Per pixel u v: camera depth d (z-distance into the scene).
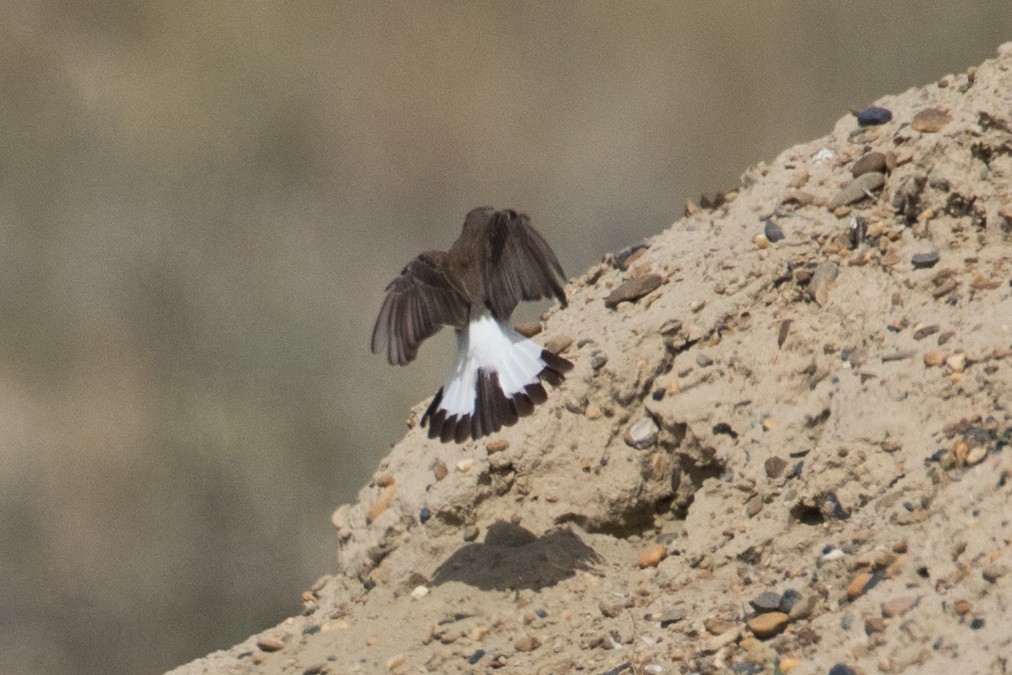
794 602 7.01
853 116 9.31
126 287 23.06
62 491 19.95
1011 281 7.76
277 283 23.44
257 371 20.47
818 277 8.38
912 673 6.20
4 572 18.75
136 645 18.38
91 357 21.88
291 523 18.91
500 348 7.54
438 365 20.61
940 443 7.19
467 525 8.53
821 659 6.50
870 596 6.68
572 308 9.23
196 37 27.53
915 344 7.68
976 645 6.14
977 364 7.37
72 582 18.91
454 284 7.58
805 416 7.82
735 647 7.02
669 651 7.22
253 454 19.30
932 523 6.78
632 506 8.35
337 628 8.30
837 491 7.37
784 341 8.21
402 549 8.62
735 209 9.19
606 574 8.03
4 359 21.89
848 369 7.93
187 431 19.64
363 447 19.86
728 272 8.66
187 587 18.56
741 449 7.92
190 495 19.00
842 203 8.74
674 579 7.70
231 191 25.98
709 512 7.83
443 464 8.68
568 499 8.40
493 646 7.73
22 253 23.45
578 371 8.58
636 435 8.41
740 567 7.54
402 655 7.86
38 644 18.53
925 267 8.09
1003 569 6.34
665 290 8.86
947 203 8.20
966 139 8.20
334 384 20.50
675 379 8.35
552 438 8.47
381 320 7.55
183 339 21.78
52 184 25.14
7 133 25.91
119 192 25.20
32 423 20.84
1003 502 6.67
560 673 7.41
